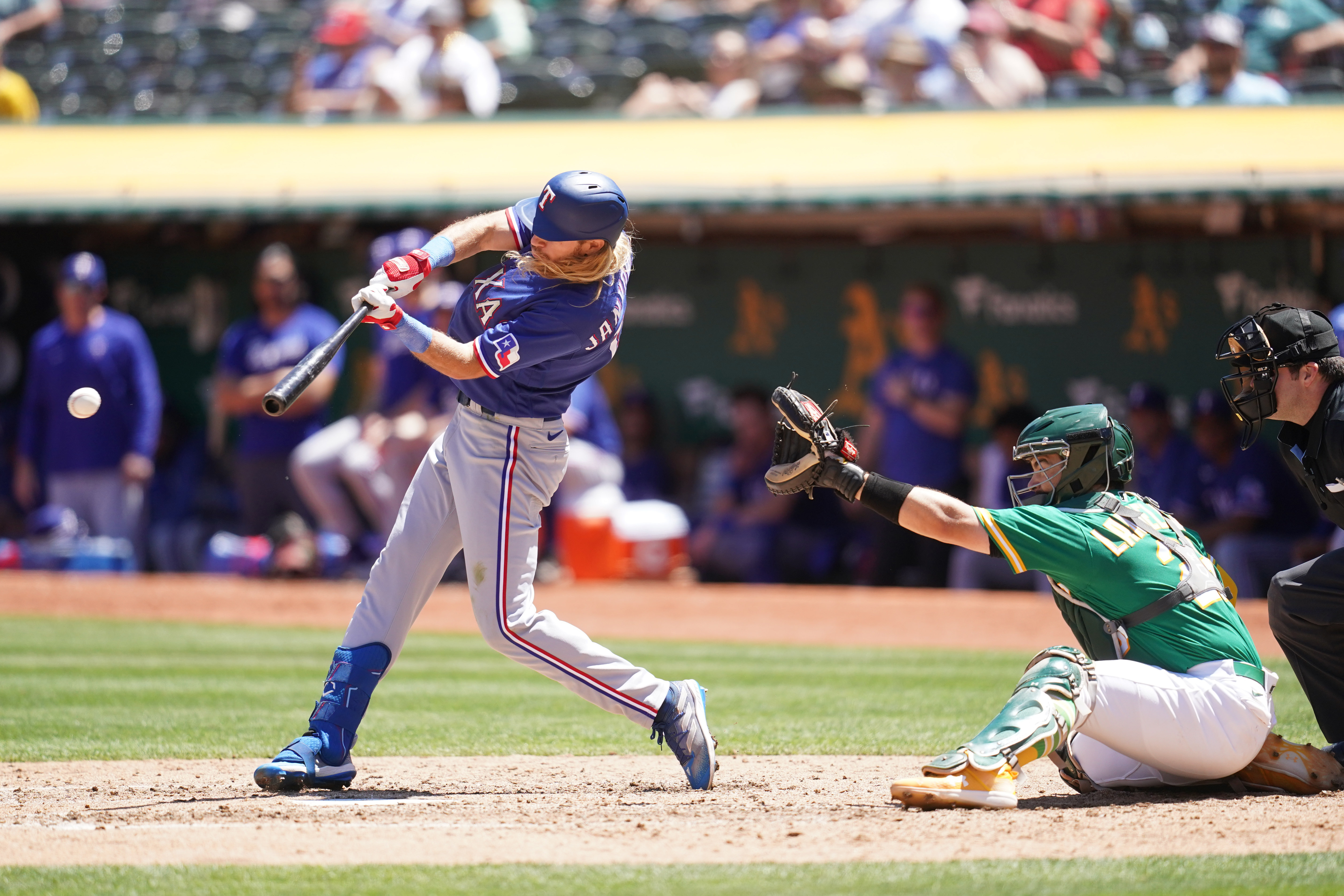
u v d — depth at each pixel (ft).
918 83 143.43
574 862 32.09
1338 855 32.22
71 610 106.73
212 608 107.34
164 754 50.78
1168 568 38.34
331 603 109.19
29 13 196.44
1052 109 133.49
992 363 145.38
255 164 136.46
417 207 128.36
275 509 122.31
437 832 35.58
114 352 122.52
